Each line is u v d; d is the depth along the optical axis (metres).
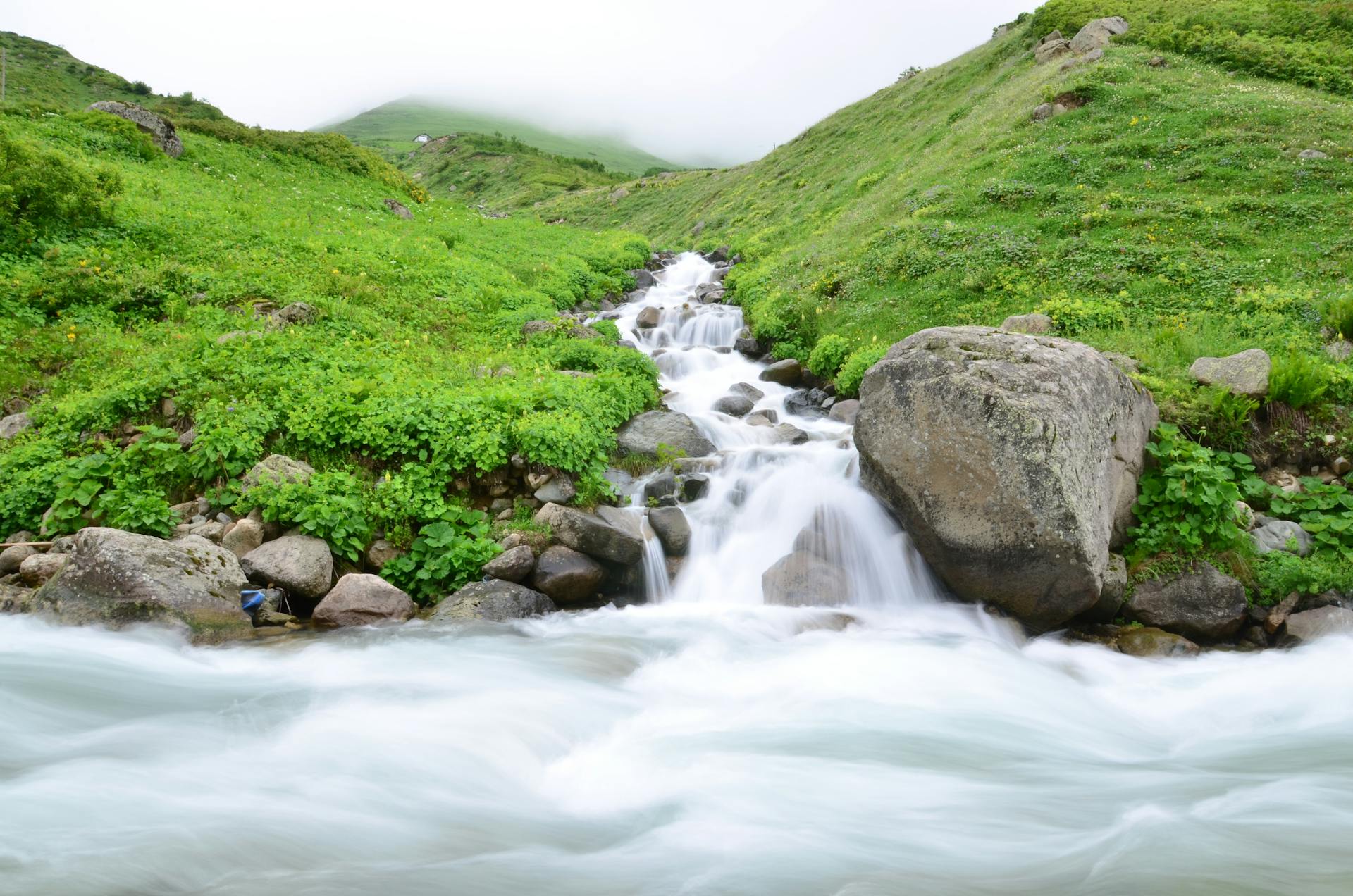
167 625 6.93
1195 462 8.73
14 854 3.91
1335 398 9.98
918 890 4.01
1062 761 5.71
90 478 8.71
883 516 8.91
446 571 8.21
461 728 5.76
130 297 13.58
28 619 6.98
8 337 12.07
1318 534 8.37
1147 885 4.05
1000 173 21.36
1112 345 12.07
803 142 46.31
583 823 4.73
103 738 5.37
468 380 11.74
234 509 8.48
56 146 20.75
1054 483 7.27
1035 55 31.86
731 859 4.31
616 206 63.69
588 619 8.18
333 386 10.18
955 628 8.11
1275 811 4.91
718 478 10.37
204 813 4.46
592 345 14.48
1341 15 28.28
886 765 5.52
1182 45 27.66
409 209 29.11
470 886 3.95
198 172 24.38
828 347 15.28
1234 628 7.88
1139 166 20.00
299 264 16.53
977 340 8.20
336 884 3.89
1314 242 15.74
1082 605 7.66
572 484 9.52
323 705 6.03
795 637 7.82
